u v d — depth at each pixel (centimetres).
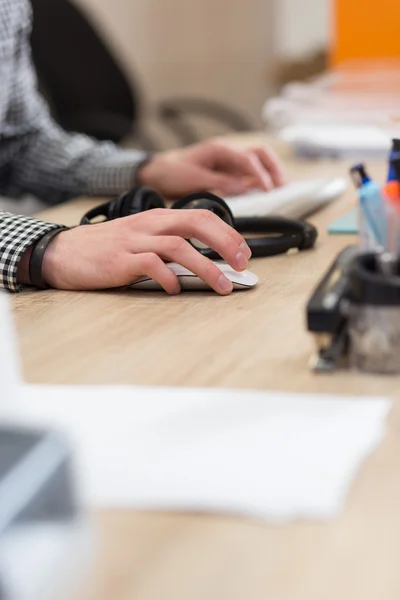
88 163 173
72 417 63
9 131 178
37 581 44
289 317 87
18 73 177
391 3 291
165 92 441
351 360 73
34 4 296
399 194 77
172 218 98
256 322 86
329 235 125
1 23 170
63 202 175
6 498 45
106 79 313
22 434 50
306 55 408
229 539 48
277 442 58
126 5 416
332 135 197
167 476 54
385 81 242
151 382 70
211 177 153
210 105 339
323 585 44
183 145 346
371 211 75
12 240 103
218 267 97
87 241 102
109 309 93
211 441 58
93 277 100
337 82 246
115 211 117
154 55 438
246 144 222
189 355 77
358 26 296
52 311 93
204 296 96
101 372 73
